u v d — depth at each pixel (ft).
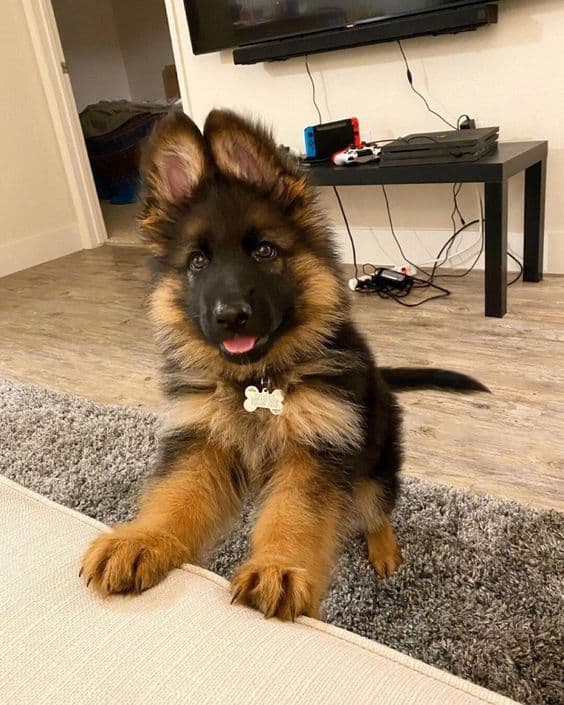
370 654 2.08
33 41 16.61
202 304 4.17
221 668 1.94
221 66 14.07
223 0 12.80
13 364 10.48
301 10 12.03
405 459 6.78
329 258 4.68
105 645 2.06
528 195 10.92
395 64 12.07
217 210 4.28
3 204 16.33
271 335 4.30
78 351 10.71
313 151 11.76
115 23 27.73
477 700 1.87
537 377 8.18
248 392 4.24
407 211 12.98
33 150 16.93
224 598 2.49
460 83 11.55
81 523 2.96
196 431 4.42
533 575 5.02
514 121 11.29
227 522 4.42
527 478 6.31
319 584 3.49
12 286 15.08
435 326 10.04
